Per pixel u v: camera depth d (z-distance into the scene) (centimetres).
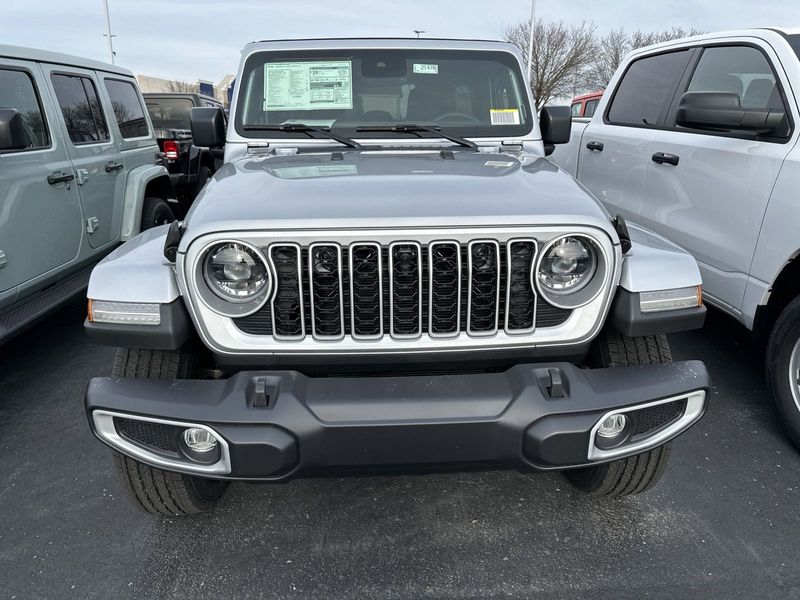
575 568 235
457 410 194
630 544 247
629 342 226
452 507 271
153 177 568
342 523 262
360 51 334
